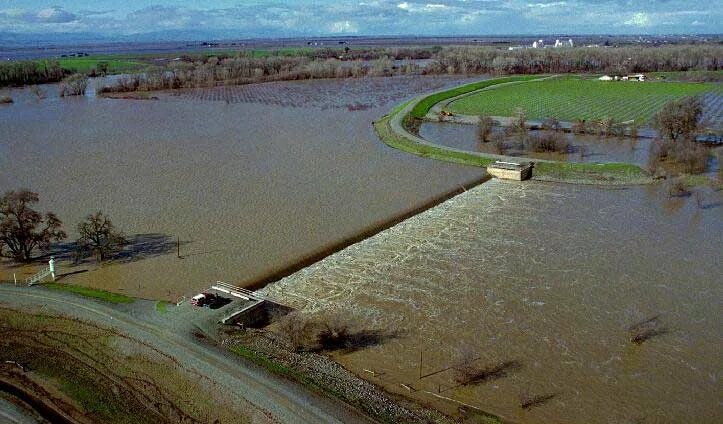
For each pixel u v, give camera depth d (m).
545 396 41.31
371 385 42.47
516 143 120.44
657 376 43.38
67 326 48.69
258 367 42.78
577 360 45.34
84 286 57.03
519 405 40.47
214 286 56.44
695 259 62.53
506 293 55.69
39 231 70.75
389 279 58.94
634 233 69.94
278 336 48.88
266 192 86.56
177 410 39.62
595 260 62.53
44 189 88.75
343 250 66.44
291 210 78.56
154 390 41.41
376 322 51.09
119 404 40.47
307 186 89.56
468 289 56.56
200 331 47.31
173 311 50.47
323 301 54.81
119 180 93.25
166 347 44.78
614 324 50.19
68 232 71.06
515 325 50.25
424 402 40.75
